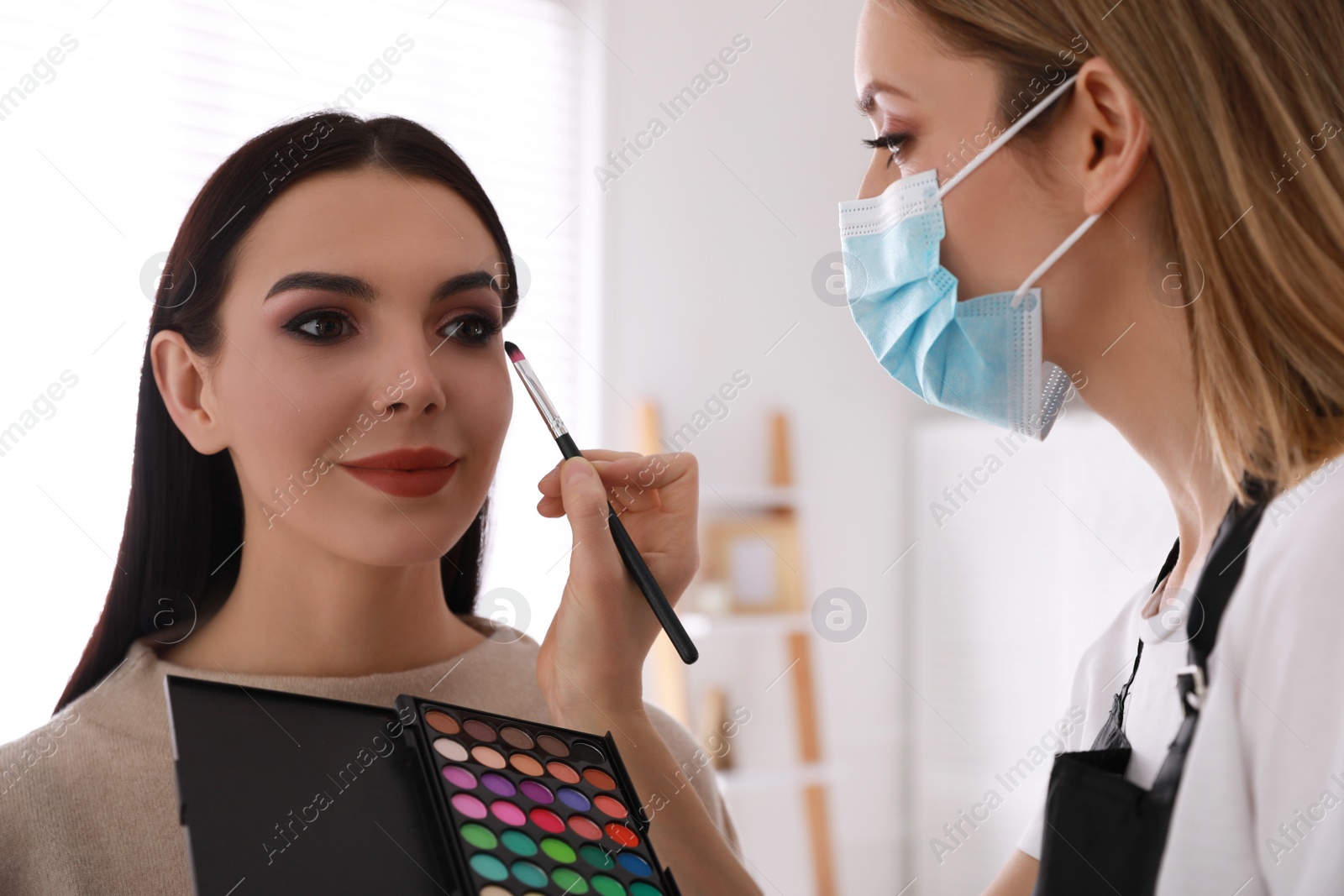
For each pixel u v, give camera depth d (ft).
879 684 8.66
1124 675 2.54
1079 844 2.08
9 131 5.36
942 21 2.51
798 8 8.55
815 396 8.54
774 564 8.04
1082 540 7.83
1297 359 1.96
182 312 2.55
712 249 8.02
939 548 8.80
